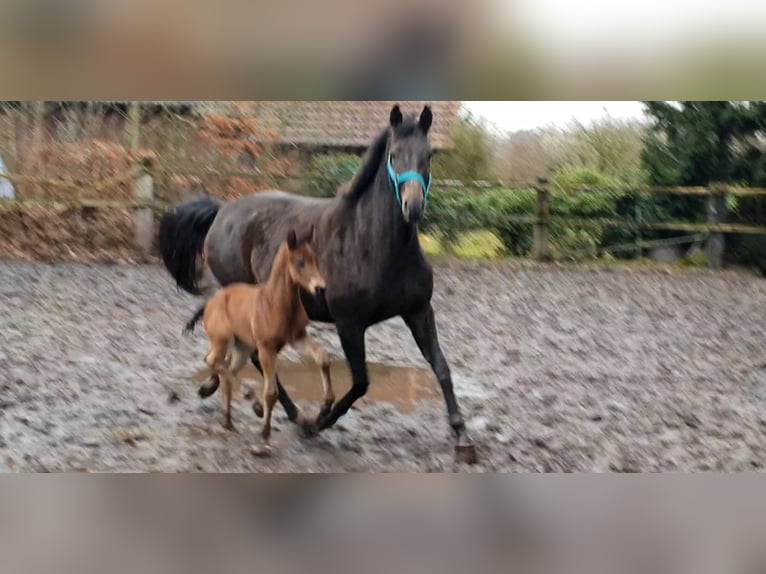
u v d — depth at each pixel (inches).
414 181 201.6
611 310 440.5
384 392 287.9
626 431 250.8
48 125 579.2
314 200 251.0
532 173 694.5
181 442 227.9
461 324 401.4
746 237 577.9
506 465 218.8
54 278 473.4
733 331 398.3
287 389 283.3
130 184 569.9
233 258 261.3
